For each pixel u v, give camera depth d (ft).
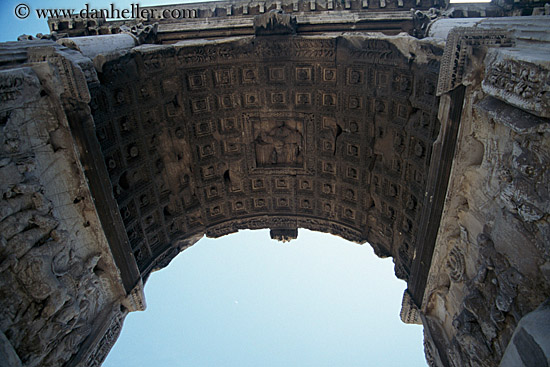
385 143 33.68
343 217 40.70
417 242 29.84
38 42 26.66
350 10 34.50
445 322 28.73
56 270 25.48
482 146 23.16
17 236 23.18
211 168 38.99
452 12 32.81
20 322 23.31
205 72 34.81
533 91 17.39
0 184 22.12
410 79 29.25
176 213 38.17
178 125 35.83
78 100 25.18
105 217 28.66
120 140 31.19
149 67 32.12
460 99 22.81
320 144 37.91
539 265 18.40
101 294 30.04
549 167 17.24
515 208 19.39
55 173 25.50
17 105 22.53
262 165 39.86
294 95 36.22
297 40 33.14
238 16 35.60
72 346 26.63
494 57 20.52
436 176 26.11
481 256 22.68
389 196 34.68
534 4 31.40
